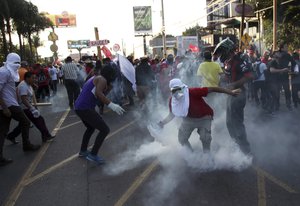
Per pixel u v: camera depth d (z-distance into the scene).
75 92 13.55
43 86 16.94
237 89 5.75
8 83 6.75
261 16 28.42
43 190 5.29
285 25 25.80
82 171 6.03
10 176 5.96
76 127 9.77
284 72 10.25
